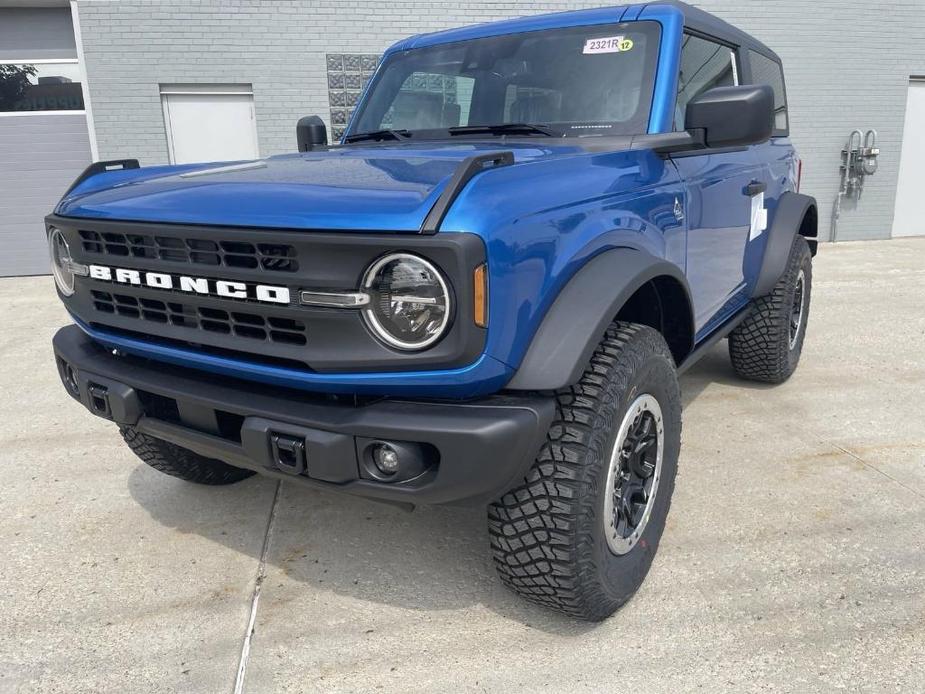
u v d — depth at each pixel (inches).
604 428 80.2
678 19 115.0
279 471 78.5
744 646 86.4
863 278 331.6
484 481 71.1
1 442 156.0
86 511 123.6
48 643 89.7
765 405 166.6
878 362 200.2
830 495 122.8
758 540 109.0
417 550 109.8
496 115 122.4
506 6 396.5
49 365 215.8
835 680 80.5
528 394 76.3
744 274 148.9
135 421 92.1
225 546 111.7
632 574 92.1
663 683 80.9
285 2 378.0
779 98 180.5
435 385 70.7
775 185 162.4
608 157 94.5
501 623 92.3
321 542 112.4
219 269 76.5
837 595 95.4
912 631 88.2
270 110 389.1
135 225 82.7
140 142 381.4
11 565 107.0
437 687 81.3
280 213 73.0
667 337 109.9
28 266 392.2
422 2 389.4
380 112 136.5
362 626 92.1
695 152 115.8
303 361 73.8
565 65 118.0
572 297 78.1
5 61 373.7
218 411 83.8
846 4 428.5
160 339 88.0
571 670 83.4
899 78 446.6
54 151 382.6
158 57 373.1
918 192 474.0
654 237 99.6
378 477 74.0
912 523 113.2
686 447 143.3
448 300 66.9
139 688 81.9
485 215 68.6
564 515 79.0
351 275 69.3
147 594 99.7
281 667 85.0
